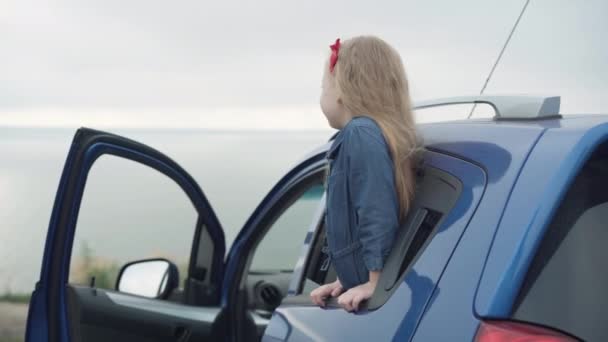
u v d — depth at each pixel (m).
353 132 2.49
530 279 1.88
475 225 2.07
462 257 2.04
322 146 3.45
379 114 2.54
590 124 2.08
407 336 2.08
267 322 3.63
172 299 3.71
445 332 1.96
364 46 2.63
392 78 2.59
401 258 2.32
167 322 3.54
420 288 2.13
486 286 1.92
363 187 2.43
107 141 3.14
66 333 3.00
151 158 3.44
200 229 3.82
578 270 1.90
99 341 3.29
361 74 2.58
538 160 2.03
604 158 2.04
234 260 3.76
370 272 2.38
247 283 3.76
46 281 2.98
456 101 2.63
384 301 2.28
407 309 2.14
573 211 1.95
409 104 2.60
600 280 1.90
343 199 2.53
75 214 3.00
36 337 2.97
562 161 1.96
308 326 2.61
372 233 2.38
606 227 1.96
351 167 2.47
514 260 1.89
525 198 1.97
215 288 3.79
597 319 1.86
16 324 6.69
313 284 2.93
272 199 3.65
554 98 2.35
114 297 3.42
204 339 3.64
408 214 2.43
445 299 2.02
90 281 3.38
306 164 3.49
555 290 1.88
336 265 2.57
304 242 3.09
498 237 1.97
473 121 2.55
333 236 2.56
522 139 2.15
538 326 1.84
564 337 1.82
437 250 2.15
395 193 2.43
